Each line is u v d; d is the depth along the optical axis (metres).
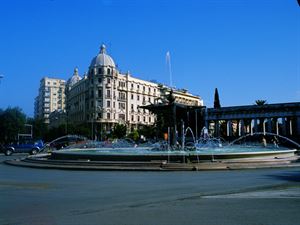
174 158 24.03
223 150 32.97
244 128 99.56
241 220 7.87
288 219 7.94
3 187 14.04
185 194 11.91
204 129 53.16
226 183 14.88
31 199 11.11
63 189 13.42
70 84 164.75
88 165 23.69
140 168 21.91
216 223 7.62
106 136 114.88
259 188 13.17
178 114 37.44
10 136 96.69
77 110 142.88
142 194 12.05
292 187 13.35
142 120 139.00
